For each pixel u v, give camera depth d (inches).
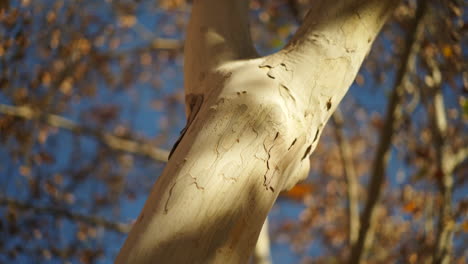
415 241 212.5
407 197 209.5
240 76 58.9
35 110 223.9
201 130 53.4
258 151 51.7
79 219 219.1
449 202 174.1
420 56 179.0
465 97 157.8
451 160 185.8
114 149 249.3
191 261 44.8
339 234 288.8
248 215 48.6
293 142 54.8
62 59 217.3
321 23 63.9
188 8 277.0
